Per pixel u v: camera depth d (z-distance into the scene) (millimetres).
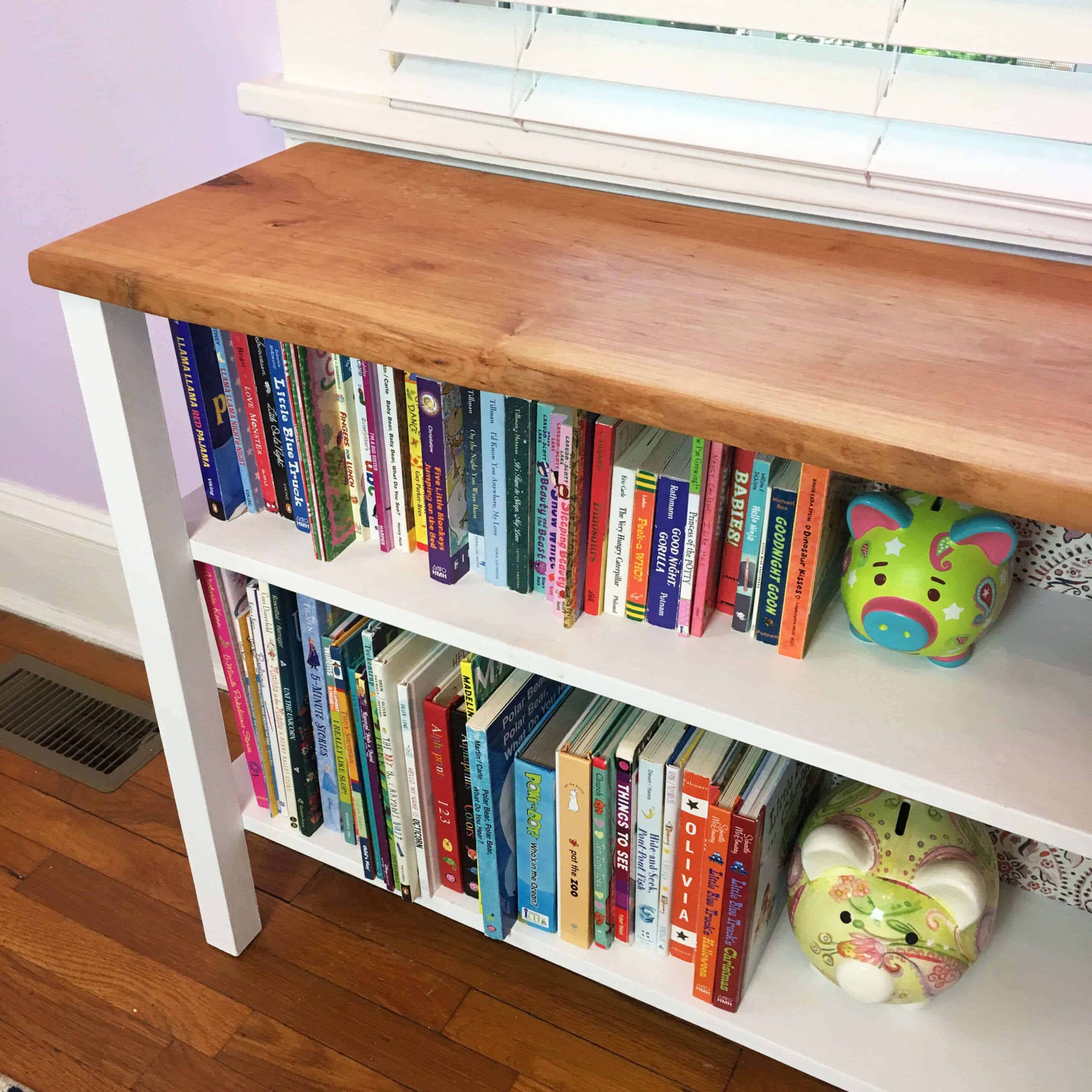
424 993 1334
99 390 967
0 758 1646
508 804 1144
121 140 1372
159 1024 1299
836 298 828
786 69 882
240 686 1259
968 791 832
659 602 982
